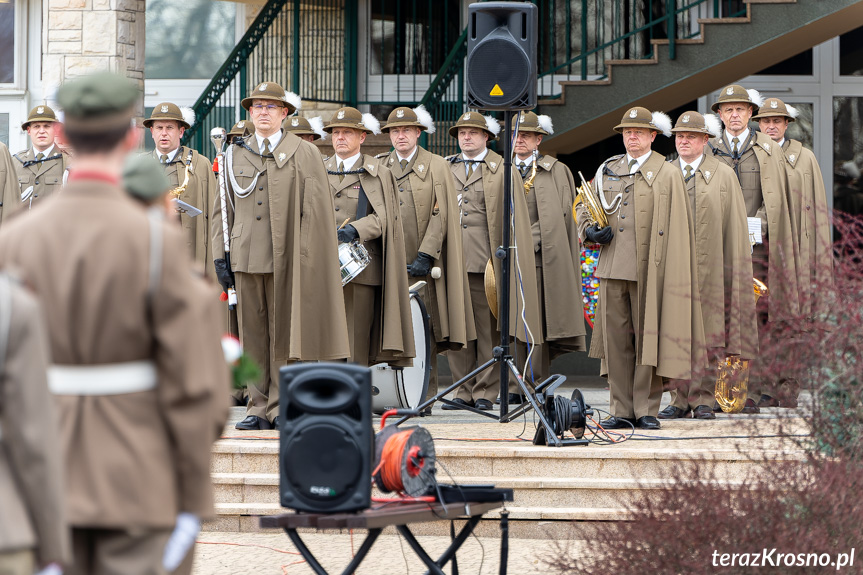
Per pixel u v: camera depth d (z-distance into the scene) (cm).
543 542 1152
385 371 1631
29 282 514
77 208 523
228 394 542
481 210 1788
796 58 2709
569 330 1822
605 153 2705
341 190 1622
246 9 2823
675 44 2208
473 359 1784
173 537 536
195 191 1788
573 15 2664
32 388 459
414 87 2695
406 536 837
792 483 820
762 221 1739
